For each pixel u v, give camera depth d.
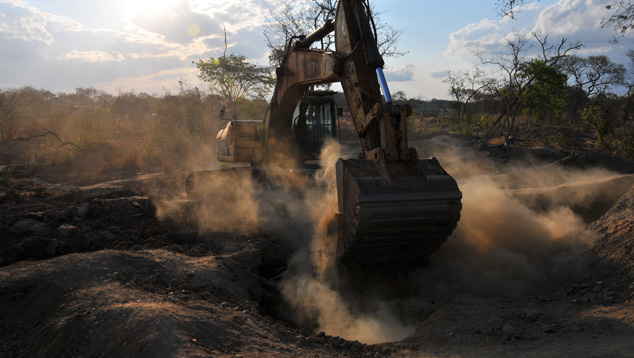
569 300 5.77
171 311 4.51
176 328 4.17
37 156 23.34
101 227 8.51
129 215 9.32
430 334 5.08
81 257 6.02
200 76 37.00
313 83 8.98
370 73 7.34
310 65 8.84
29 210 9.71
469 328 5.05
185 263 6.36
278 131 10.56
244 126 12.30
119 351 4.06
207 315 4.73
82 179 19.33
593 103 48.47
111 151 23.80
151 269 6.07
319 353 4.48
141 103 44.56
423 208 6.29
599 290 5.79
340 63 7.63
